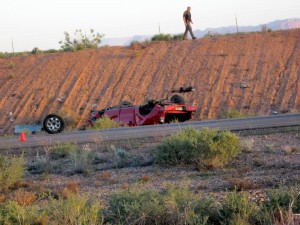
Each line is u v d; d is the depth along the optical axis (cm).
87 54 10556
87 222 1931
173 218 1994
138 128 5350
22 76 10088
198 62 9531
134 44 10631
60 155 4266
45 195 2817
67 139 4978
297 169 3139
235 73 9025
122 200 2103
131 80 9319
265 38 10144
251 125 4928
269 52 9575
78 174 3600
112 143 4525
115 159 3853
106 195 2736
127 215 2025
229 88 8588
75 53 10719
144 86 9069
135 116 5916
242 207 2028
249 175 3058
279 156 3562
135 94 8881
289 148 3631
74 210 1942
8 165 3412
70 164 3850
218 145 3434
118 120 6025
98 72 9769
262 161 3425
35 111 8831
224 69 9175
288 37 10062
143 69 9631
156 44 10594
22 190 3047
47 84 9638
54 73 9988
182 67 9450
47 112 8756
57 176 3569
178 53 10006
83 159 3828
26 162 4116
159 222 1995
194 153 3469
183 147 3556
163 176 3259
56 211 1975
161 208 2003
